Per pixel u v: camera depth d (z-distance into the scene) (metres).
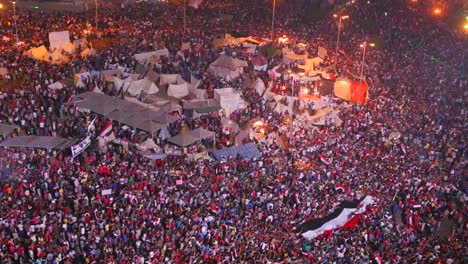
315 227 38.62
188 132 49.31
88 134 47.56
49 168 43.16
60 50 65.19
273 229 38.56
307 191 42.53
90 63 62.53
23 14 79.50
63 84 56.31
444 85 66.06
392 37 81.69
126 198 39.97
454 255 37.44
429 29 84.81
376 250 37.31
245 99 58.03
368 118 55.91
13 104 51.31
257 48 71.69
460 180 46.97
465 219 41.94
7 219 36.91
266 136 50.81
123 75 59.59
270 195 41.88
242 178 44.12
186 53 68.19
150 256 34.91
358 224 39.44
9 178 41.62
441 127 54.97
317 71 66.31
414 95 62.75
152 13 86.81
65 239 36.09
